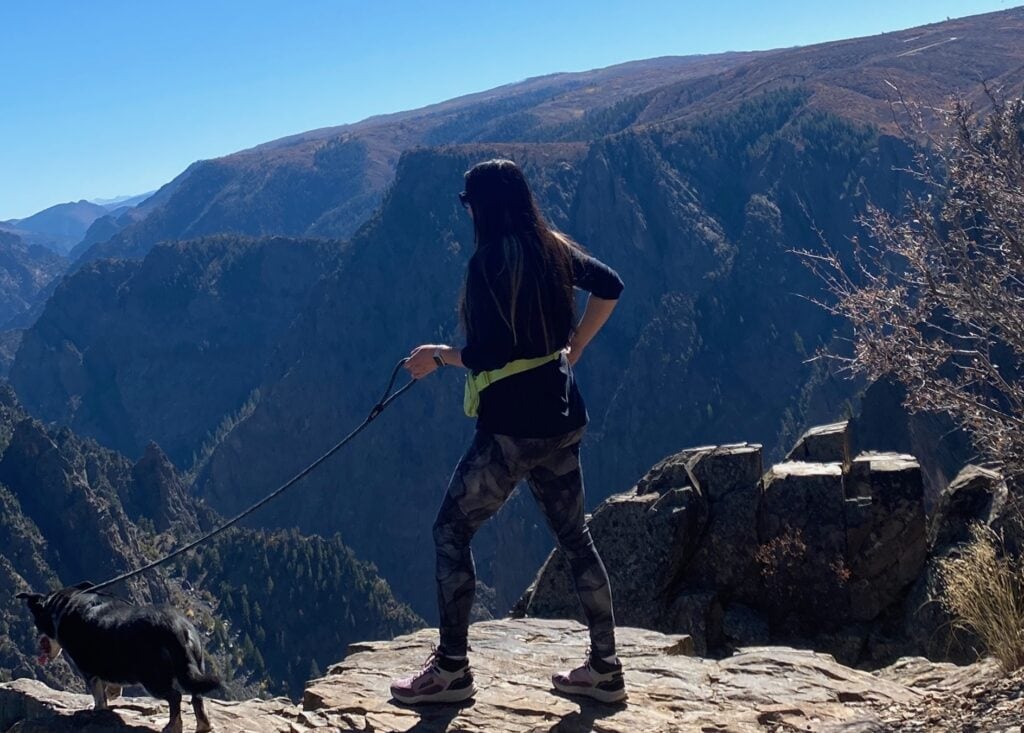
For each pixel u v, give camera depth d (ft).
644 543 29.63
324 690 18.21
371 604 440.04
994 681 17.83
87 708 17.72
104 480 508.94
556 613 30.89
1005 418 23.57
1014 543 26.04
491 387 15.39
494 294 14.79
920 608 27.37
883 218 25.82
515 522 499.51
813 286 584.81
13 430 490.49
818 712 17.03
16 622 328.49
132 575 17.49
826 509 29.35
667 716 16.79
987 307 22.91
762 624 28.99
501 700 17.22
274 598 430.20
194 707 15.97
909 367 24.27
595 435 597.52
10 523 415.64
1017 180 22.26
